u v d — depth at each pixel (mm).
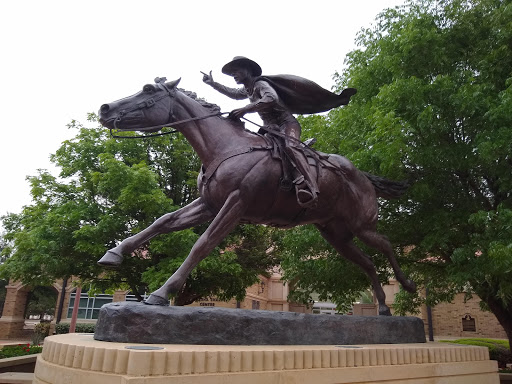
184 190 14578
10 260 12594
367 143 7879
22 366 9578
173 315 3453
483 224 7062
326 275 9336
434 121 7402
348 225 5172
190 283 13766
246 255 14875
